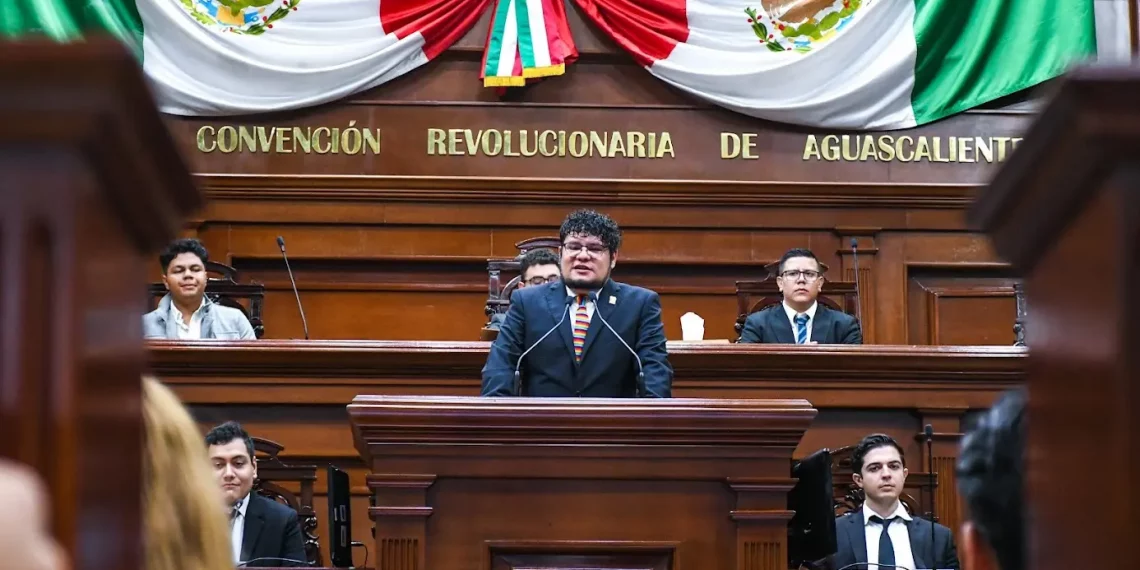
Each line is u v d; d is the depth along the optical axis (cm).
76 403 127
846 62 1183
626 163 1184
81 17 1139
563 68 1162
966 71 1187
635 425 454
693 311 1170
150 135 135
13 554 103
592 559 453
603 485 457
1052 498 139
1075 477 131
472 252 1167
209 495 187
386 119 1177
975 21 1192
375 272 1167
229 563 187
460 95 1183
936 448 823
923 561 675
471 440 453
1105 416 124
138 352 152
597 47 1188
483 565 451
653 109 1189
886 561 677
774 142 1195
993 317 1178
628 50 1173
